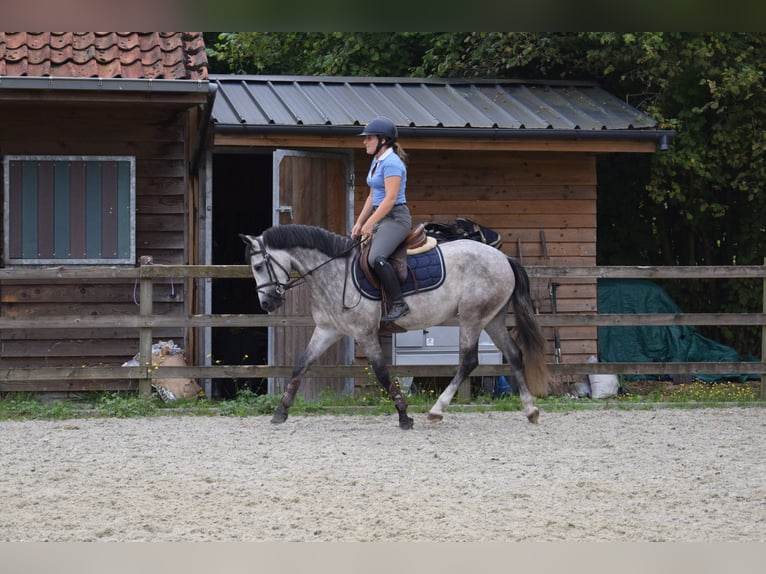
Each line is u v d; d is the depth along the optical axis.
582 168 14.32
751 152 16.06
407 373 11.73
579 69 16.95
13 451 8.82
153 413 10.95
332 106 13.87
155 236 12.41
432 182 13.94
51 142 12.12
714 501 7.18
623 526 6.47
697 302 17.92
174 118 12.38
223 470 8.06
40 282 12.09
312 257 9.79
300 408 11.27
